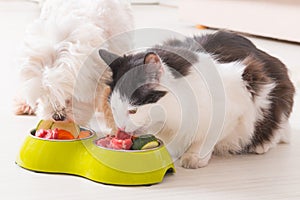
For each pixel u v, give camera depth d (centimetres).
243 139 173
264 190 144
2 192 137
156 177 146
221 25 465
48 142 152
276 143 184
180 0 501
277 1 415
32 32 166
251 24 440
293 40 409
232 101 162
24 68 156
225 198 138
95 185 143
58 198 134
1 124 198
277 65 184
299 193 143
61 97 154
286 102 180
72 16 171
